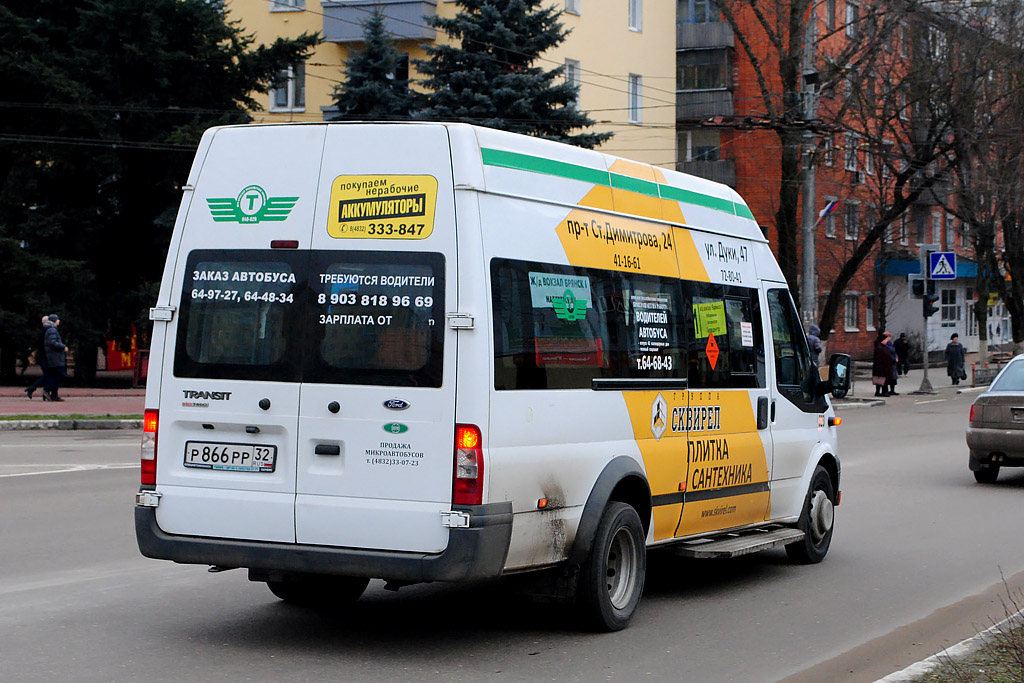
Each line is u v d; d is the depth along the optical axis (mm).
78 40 30500
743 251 9102
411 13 35750
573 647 6812
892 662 6641
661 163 43906
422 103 31266
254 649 6613
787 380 9547
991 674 5984
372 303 6301
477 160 6328
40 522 10867
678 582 9094
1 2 30516
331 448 6309
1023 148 38219
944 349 59812
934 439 21984
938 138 36594
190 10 31062
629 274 7496
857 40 31609
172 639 6824
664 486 7695
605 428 7074
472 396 6098
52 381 25906
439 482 6109
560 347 6734
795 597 8508
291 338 6430
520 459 6328
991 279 44219
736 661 6605
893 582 9117
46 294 29641
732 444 8531
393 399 6207
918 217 44906
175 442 6625
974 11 35812
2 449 17562
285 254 6496
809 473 9727
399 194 6340
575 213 7062
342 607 7770
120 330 32438
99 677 5984
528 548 6422
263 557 6367
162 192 31812
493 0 30594
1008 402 15094
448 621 7406
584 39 39594
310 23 38406
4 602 7730
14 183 30203
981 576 9359
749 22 46312
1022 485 15383
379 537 6191
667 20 43906
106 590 8172
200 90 32156
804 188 28859
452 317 6137
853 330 52562
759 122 29156
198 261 6664
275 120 38719
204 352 6590
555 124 30562
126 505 11883
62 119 29984
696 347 8180
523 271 6520
